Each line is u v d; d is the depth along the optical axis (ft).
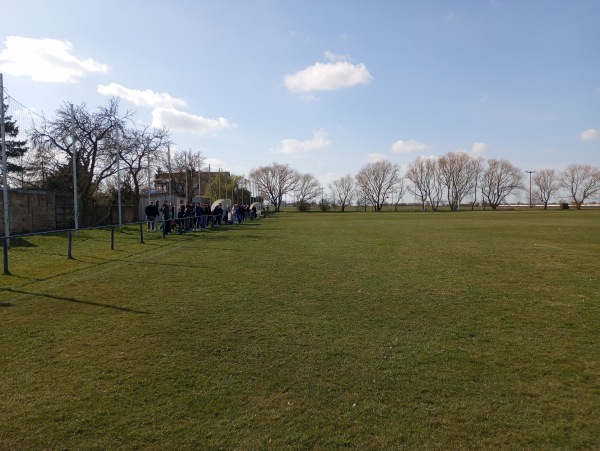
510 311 27.50
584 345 20.92
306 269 44.32
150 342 21.16
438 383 16.62
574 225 126.82
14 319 24.91
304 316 26.12
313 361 18.85
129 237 80.12
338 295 31.99
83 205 110.11
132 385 16.34
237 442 12.67
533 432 13.16
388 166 392.88
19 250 56.44
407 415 14.23
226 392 15.83
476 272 42.63
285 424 13.67
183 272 41.78
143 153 128.16
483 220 170.40
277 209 395.14
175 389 16.03
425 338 22.07
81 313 26.35
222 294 32.09
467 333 22.89
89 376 17.15
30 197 85.30
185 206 98.94
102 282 36.22
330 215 277.23
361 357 19.34
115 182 134.62
